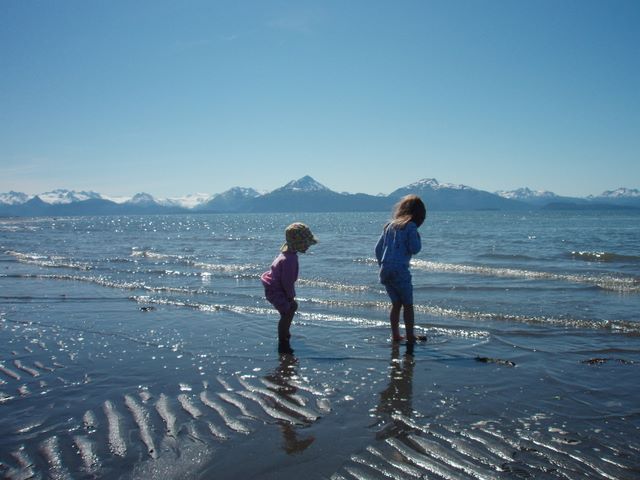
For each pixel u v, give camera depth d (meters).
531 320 7.75
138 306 9.42
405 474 3.18
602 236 33.03
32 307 9.53
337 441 3.68
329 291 10.98
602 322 7.46
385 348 6.36
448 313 8.40
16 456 3.47
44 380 5.17
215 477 3.17
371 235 39.88
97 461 3.38
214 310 8.93
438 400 4.50
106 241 34.84
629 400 4.45
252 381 5.08
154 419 4.10
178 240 35.88
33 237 41.84
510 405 4.36
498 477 3.13
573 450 3.50
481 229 48.22
